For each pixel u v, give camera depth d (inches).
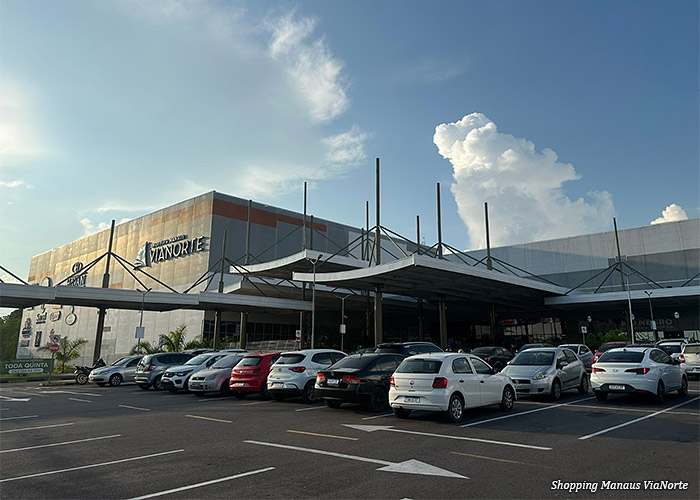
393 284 1657.2
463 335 2640.3
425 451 320.8
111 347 2476.6
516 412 486.6
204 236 2321.6
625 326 2106.3
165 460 307.0
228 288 2022.6
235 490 242.4
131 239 2770.7
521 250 2554.1
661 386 532.7
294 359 625.3
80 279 3075.8
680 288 1640.0
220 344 1830.7
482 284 1659.7
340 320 2605.8
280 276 2007.9
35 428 444.5
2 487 253.6
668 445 327.0
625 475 259.0
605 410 489.7
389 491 237.1
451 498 225.9
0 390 923.4
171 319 2215.8
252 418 483.5
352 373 507.8
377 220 1731.1
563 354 641.6
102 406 617.6
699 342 837.8
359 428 410.3
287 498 229.0
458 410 432.8
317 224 2805.1
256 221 2493.8
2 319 3614.7
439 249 1975.9
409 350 676.7
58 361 1512.1
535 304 2194.9
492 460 294.4
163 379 809.5
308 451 326.0
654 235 2202.3
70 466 296.4
